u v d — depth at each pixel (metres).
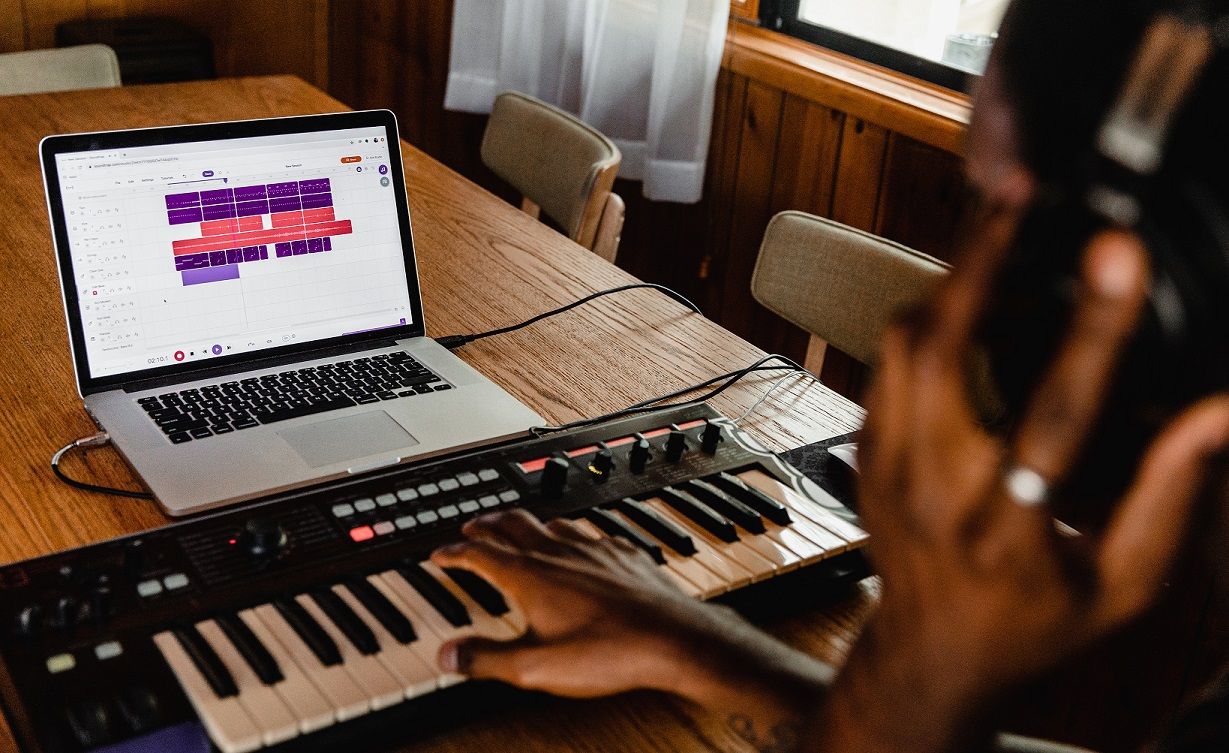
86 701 0.77
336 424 1.17
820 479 1.13
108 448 1.15
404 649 0.83
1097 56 0.35
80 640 0.82
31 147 2.00
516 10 2.91
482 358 1.39
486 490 1.03
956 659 0.39
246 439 1.13
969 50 2.32
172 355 1.22
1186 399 0.36
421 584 0.89
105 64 2.56
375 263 1.34
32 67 2.47
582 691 0.75
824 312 1.63
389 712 0.80
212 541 0.93
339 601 0.87
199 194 1.22
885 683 0.42
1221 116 0.34
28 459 1.12
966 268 0.38
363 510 0.98
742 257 2.77
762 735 0.72
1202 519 0.39
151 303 1.21
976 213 0.40
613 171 1.90
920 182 2.29
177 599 0.87
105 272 1.18
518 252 1.73
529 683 0.76
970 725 0.41
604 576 0.79
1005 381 0.39
